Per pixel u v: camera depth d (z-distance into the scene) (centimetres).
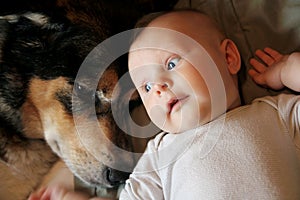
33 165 152
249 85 139
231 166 117
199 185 118
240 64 131
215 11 148
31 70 143
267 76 134
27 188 149
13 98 146
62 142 146
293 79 127
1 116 149
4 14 140
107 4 160
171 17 129
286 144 120
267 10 140
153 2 170
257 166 115
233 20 145
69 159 145
